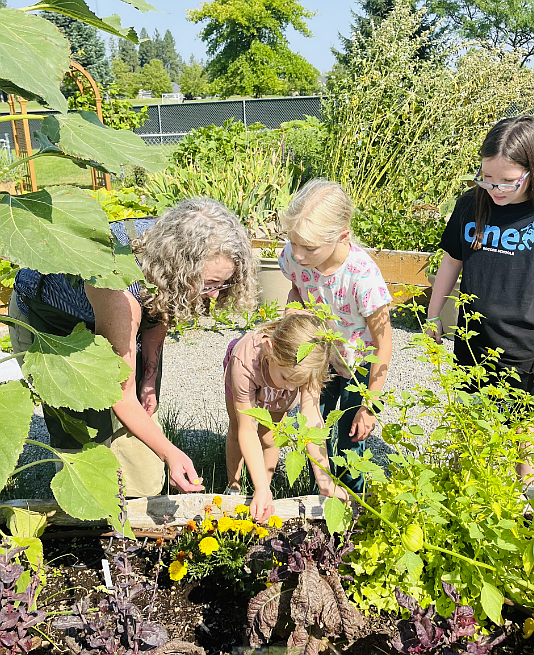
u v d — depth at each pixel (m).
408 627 1.64
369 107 8.34
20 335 2.37
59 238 1.40
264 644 1.80
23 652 1.62
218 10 37.50
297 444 1.58
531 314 2.47
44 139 1.56
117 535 2.10
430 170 7.93
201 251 1.89
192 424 3.82
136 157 1.49
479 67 8.29
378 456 3.45
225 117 24.03
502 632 1.69
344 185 8.11
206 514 2.18
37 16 1.35
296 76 39.41
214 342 5.47
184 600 2.02
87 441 1.95
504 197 2.42
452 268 2.84
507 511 1.81
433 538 1.88
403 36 8.64
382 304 2.34
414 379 4.61
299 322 2.05
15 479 2.92
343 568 2.00
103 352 1.67
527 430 1.88
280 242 6.12
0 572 1.62
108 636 1.61
